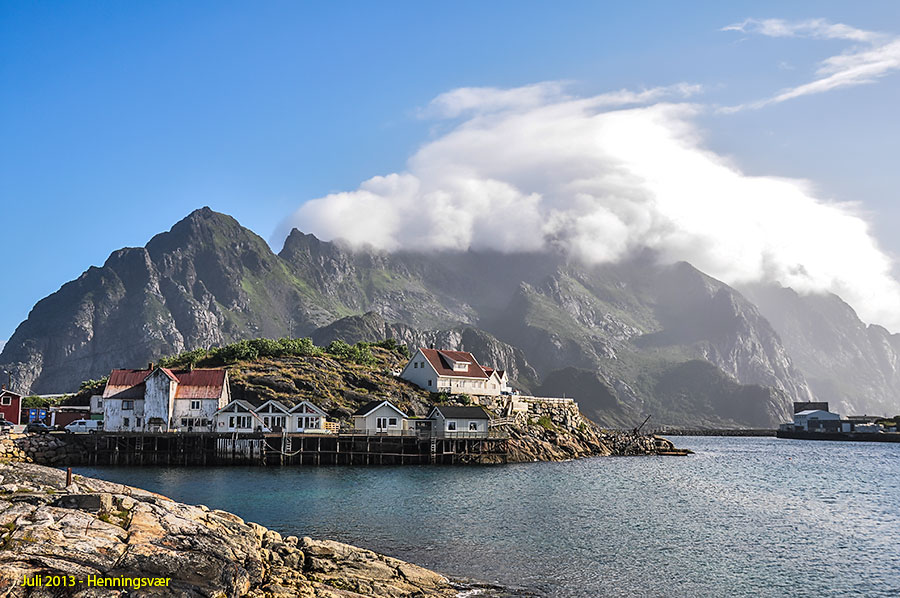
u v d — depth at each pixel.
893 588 51.06
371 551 54.72
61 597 34.41
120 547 37.75
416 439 132.75
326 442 128.75
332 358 183.50
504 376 186.38
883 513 80.88
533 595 48.47
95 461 121.25
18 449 116.31
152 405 131.62
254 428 129.38
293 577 43.62
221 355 177.62
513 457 139.25
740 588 50.84
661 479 112.88
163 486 92.81
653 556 58.94
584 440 166.62
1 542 36.41
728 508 82.81
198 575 38.19
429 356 171.50
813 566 56.53
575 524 71.19
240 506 77.75
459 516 74.19
